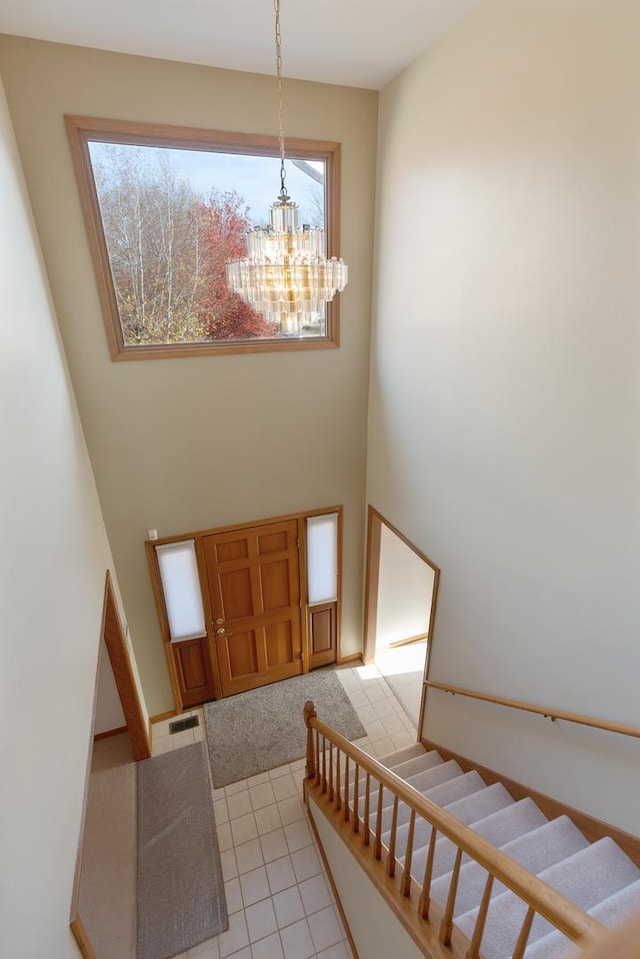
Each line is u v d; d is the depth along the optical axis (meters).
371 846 2.44
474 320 2.79
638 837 2.23
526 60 2.14
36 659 1.76
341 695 4.96
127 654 3.88
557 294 2.19
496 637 3.06
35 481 2.12
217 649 4.70
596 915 1.97
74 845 1.89
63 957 1.58
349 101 3.42
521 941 1.32
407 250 3.38
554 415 2.32
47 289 3.03
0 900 1.19
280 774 4.10
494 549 2.94
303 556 4.70
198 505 4.11
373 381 4.22
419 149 3.07
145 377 3.58
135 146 3.14
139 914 3.12
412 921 1.90
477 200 2.61
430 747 4.23
